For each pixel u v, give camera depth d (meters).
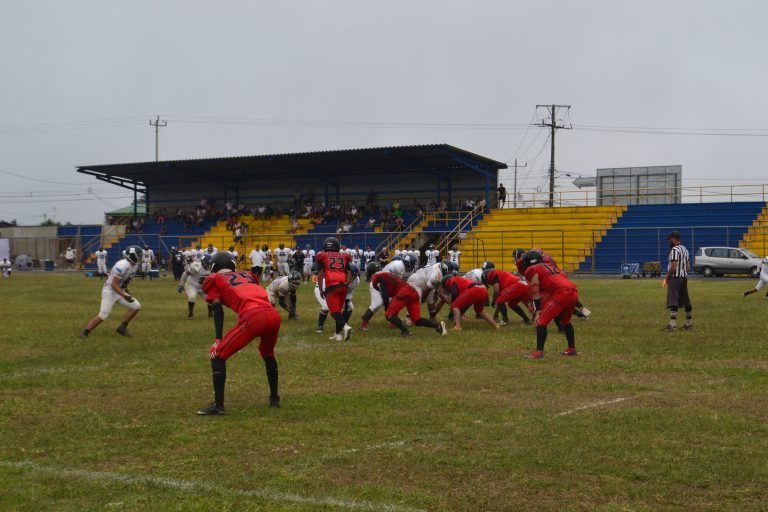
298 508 5.02
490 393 8.62
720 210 42.47
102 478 5.64
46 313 18.58
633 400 8.20
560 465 5.90
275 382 7.98
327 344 12.66
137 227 55.16
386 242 46.50
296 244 44.25
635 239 41.53
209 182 56.75
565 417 7.42
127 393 8.71
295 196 53.03
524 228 45.06
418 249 46.00
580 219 44.22
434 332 14.20
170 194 58.12
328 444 6.53
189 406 8.03
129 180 56.38
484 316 14.56
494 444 6.50
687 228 39.81
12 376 9.73
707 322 15.84
